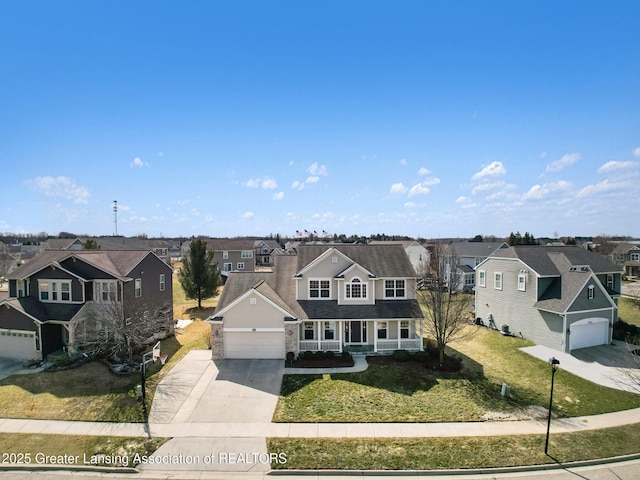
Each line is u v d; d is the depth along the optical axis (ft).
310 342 87.45
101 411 60.59
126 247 201.36
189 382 71.72
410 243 223.30
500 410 61.77
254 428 55.62
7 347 85.25
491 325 116.37
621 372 78.23
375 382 72.02
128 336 80.48
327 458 48.47
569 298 91.56
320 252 99.40
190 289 140.56
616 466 47.70
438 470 46.24
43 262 93.66
